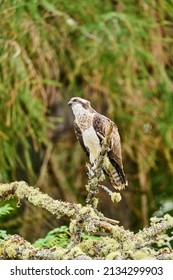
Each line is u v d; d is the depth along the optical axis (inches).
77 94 494.6
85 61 462.0
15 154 467.5
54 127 465.4
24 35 454.6
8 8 450.6
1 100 453.4
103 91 485.1
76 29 470.0
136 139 494.9
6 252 213.3
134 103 480.1
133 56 465.1
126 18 459.8
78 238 214.2
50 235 260.2
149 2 477.7
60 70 490.9
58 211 223.3
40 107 450.9
